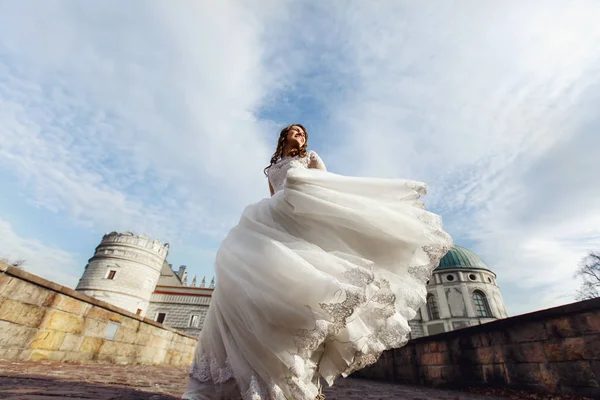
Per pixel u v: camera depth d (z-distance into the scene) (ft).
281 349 3.52
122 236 101.04
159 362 26.91
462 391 16.29
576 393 10.62
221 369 4.31
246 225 5.07
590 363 10.32
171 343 29.43
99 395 5.66
